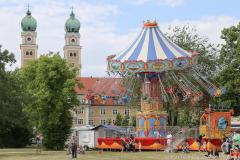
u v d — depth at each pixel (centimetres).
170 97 6175
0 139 8744
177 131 5891
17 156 5066
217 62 7831
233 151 3978
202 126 5691
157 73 5819
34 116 7612
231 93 6900
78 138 7112
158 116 5869
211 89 6191
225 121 5659
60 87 8012
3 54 5634
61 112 7931
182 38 8225
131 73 5869
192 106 6944
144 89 5881
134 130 6606
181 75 5975
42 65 7981
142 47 5900
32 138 9488
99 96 6288
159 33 6081
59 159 4491
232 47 7200
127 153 5247
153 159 4331
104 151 5684
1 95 5541
